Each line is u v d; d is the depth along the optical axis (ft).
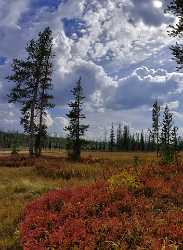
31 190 60.85
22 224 38.01
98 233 31.73
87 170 81.10
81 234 31.96
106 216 36.47
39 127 136.77
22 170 89.30
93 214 37.58
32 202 46.06
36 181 72.02
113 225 32.63
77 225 33.94
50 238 32.40
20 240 35.09
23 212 43.60
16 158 117.08
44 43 135.03
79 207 38.93
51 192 48.57
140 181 47.78
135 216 34.63
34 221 37.65
